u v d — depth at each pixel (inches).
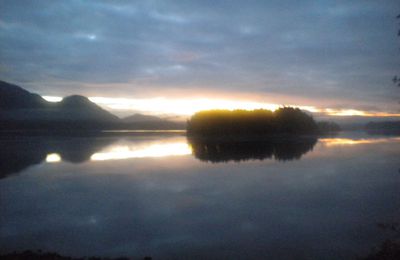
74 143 1740.9
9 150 1403.8
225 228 481.4
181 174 883.4
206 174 880.3
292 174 875.4
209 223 503.2
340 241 426.0
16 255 366.6
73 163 1064.8
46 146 1572.3
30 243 427.5
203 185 754.8
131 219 522.0
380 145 1588.3
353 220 506.3
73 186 743.7
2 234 461.7
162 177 842.2
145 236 451.8
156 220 519.5
